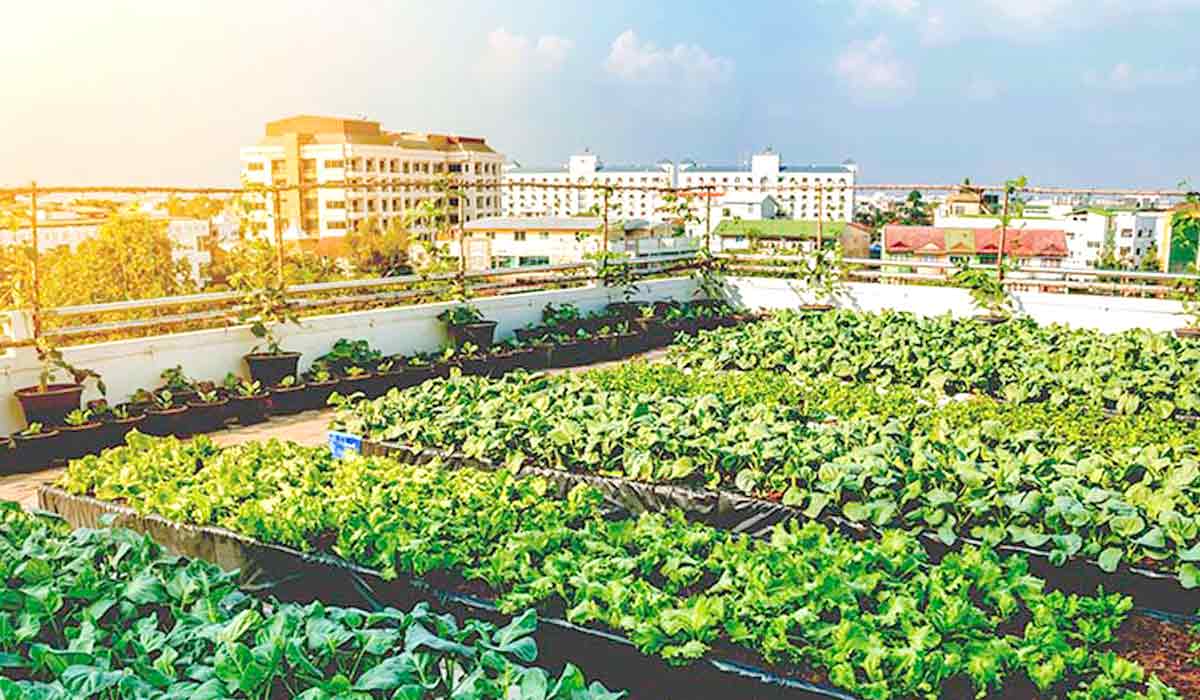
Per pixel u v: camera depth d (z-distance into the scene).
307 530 5.62
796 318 14.34
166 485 6.34
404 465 7.00
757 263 18.39
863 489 6.07
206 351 11.09
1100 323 14.69
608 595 4.57
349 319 12.60
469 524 5.49
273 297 11.75
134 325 10.61
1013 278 15.73
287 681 3.60
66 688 3.29
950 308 15.95
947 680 4.00
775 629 4.23
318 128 77.56
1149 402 9.70
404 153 75.56
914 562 4.95
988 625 4.38
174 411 9.89
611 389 10.07
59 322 12.15
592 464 7.23
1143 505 5.71
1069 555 5.24
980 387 10.77
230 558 5.73
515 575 4.89
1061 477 6.11
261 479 6.41
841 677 3.98
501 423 7.89
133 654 3.85
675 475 6.78
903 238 42.09
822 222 17.31
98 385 9.73
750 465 6.79
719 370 12.07
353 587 5.27
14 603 4.07
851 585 4.61
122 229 32.31
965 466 5.92
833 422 8.48
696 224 18.55
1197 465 6.29
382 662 3.59
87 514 6.47
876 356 11.55
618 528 5.38
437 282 14.14
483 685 3.39
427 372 12.36
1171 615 5.06
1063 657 4.08
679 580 4.82
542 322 15.35
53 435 8.93
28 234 10.02
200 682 3.51
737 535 6.45
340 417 8.74
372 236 38.09
